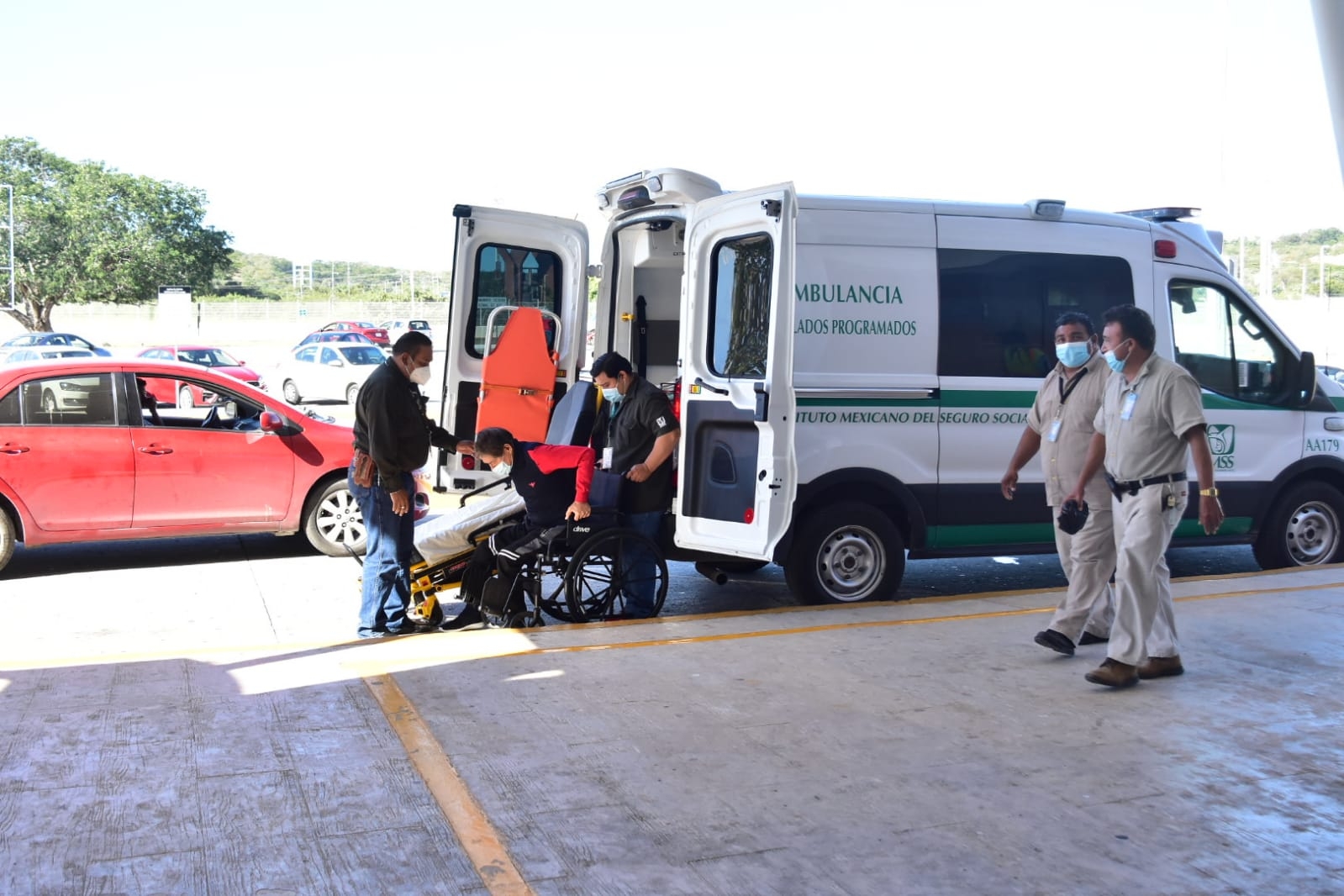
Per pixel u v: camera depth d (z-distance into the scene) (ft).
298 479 30.73
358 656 19.89
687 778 14.48
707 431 23.45
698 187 24.81
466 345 29.25
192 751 14.98
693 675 18.85
